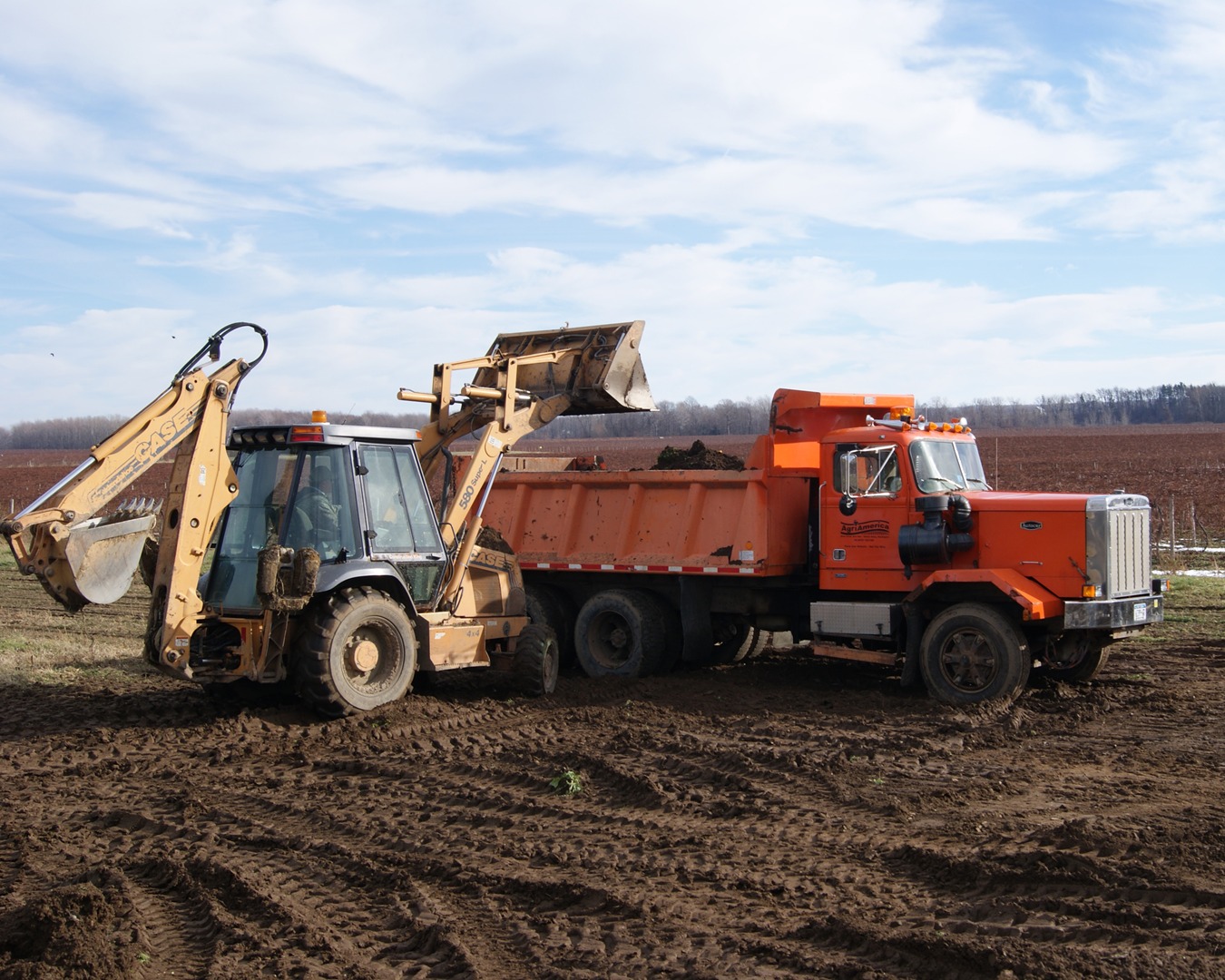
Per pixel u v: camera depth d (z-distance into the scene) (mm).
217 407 9086
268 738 8766
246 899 5566
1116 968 4574
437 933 5086
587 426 104000
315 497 9602
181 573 8828
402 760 8195
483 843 6348
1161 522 28656
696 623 12141
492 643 11141
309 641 9117
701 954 4848
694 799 7203
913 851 6027
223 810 7039
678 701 10664
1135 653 12680
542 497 13375
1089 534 10133
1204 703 9922
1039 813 6777
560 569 13031
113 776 7848
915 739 8711
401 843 6383
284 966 4797
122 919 5316
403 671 9680
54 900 5301
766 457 11555
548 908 5434
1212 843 6031
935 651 10406
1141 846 6000
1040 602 9992
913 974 4652
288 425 9695
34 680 11094
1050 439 80188
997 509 10539
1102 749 8414
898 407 12078
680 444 73188
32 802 7246
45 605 17891
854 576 11312
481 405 12000
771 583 11812
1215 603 16312
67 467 70750
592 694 11016
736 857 6078
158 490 45781
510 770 7895
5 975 4664
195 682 9820
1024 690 10523
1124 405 130625
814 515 12008
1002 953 4684
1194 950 4758
